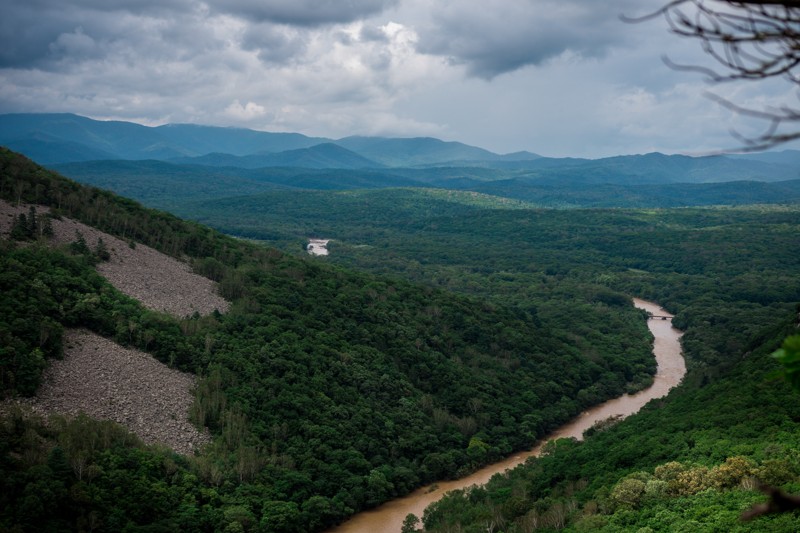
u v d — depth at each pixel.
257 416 119.50
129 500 87.44
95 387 110.56
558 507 87.75
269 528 95.31
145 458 96.69
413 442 131.25
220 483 101.81
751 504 68.38
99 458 92.06
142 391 114.88
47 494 79.44
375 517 112.31
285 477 107.88
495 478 121.19
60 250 144.75
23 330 109.81
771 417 94.94
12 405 97.44
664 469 84.44
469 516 98.75
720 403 111.44
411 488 123.12
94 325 126.19
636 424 126.00
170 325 133.88
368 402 137.38
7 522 74.31
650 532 70.12
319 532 105.94
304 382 133.25
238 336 139.75
